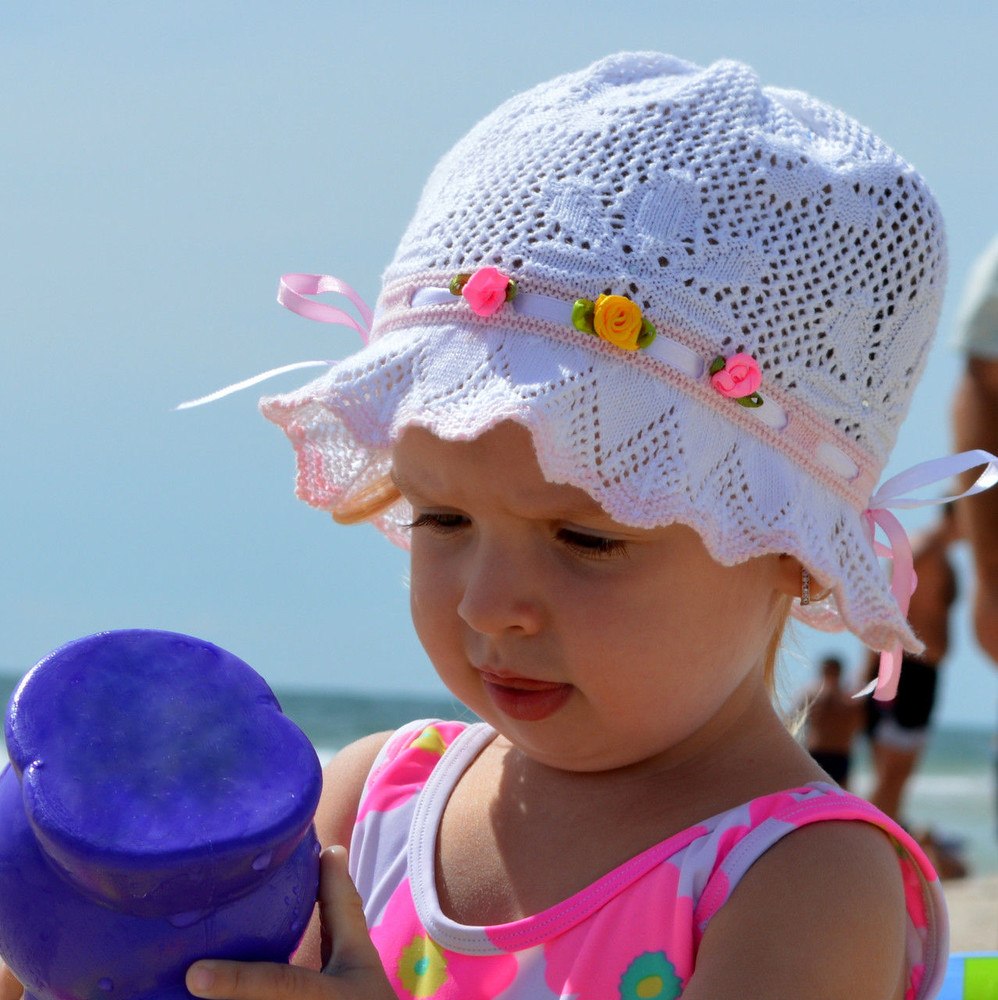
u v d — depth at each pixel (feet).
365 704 112.88
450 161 7.51
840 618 7.77
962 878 41.06
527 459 6.38
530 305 6.61
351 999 5.77
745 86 7.20
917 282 7.29
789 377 6.77
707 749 7.16
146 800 5.50
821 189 7.00
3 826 5.62
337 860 6.25
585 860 7.01
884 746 27.66
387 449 6.95
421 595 6.95
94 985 5.47
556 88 7.48
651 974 6.53
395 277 7.25
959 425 15.99
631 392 6.42
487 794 7.68
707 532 6.34
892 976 6.38
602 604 6.42
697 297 6.59
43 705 5.74
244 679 6.13
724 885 6.52
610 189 6.80
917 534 21.48
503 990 6.82
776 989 6.10
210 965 5.48
